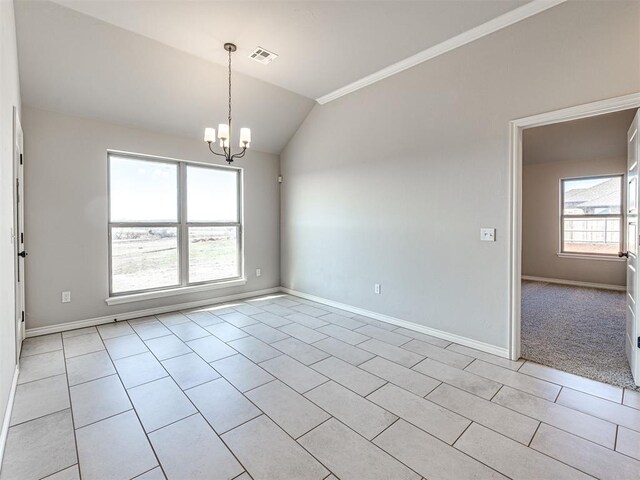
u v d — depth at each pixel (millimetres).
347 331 3496
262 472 1529
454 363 2693
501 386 2312
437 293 3279
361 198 4035
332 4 2510
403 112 3516
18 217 2799
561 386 2305
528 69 2600
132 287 4047
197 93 3855
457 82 3047
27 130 3244
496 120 2799
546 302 4734
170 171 4340
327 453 1656
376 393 2234
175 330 3541
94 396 2197
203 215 4676
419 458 1617
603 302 4715
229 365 2680
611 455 1621
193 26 2805
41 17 2688
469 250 3014
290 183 5215
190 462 1594
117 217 3924
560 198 6160
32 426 1868
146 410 2037
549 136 5203
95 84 3346
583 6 2328
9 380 2014
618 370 2539
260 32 2898
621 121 4551
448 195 3152
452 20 2713
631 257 2482
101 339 3264
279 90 4207
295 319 3939
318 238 4711
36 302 3332
